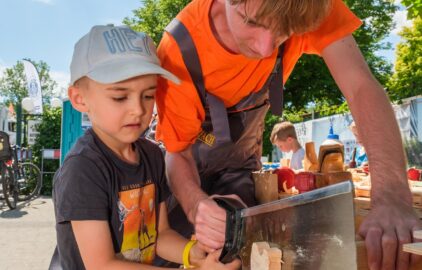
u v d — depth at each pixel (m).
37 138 11.31
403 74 17.06
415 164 6.80
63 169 1.51
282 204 1.04
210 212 1.44
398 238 0.91
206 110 1.82
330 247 0.86
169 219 2.11
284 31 1.28
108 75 1.40
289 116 16.42
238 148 1.97
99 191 1.47
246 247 1.26
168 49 1.71
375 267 0.91
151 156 1.71
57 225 1.51
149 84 1.49
